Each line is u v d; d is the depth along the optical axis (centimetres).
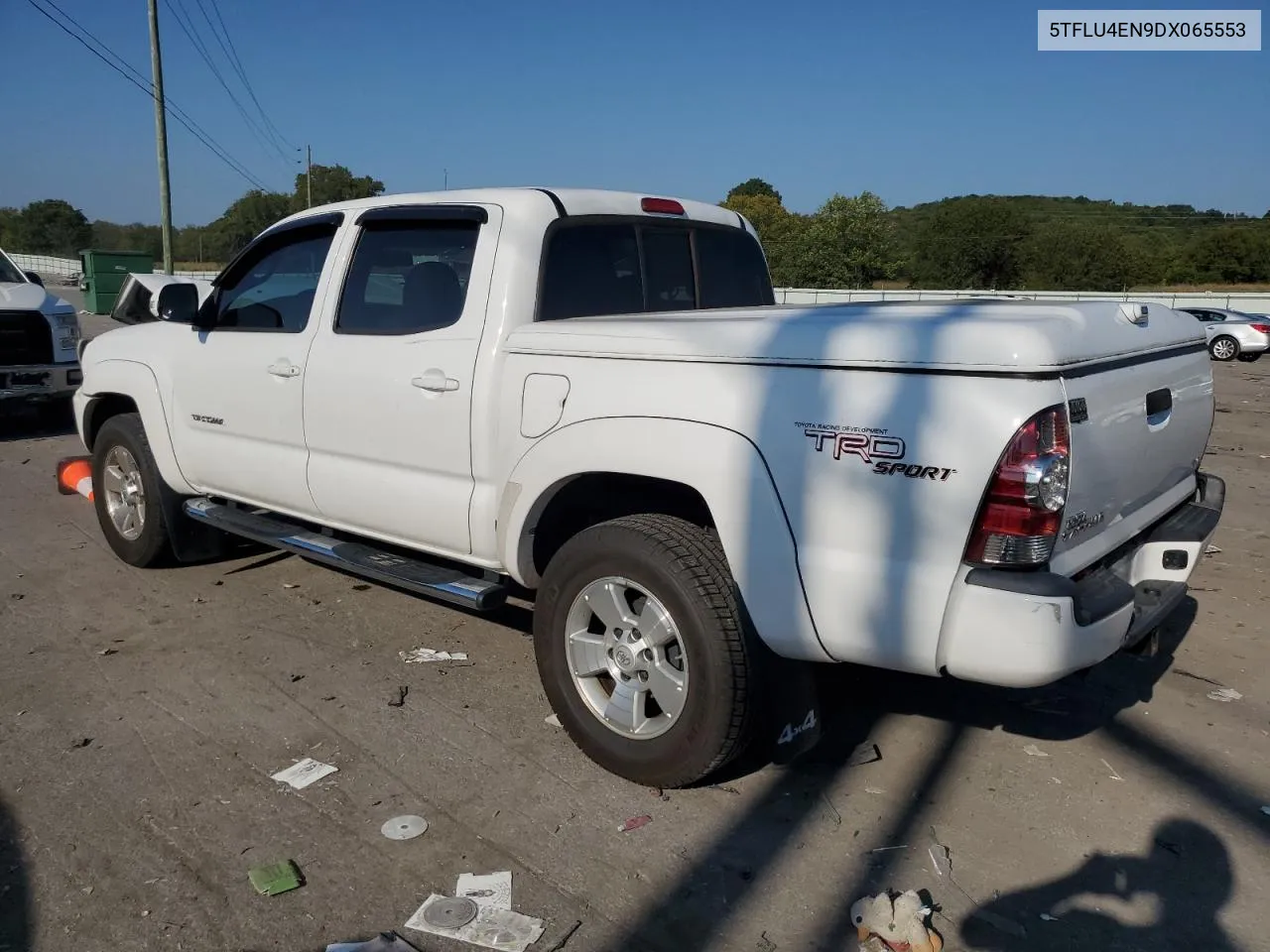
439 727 411
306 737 401
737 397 326
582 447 361
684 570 338
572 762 384
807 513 312
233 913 294
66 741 395
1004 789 371
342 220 470
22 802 351
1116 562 357
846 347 304
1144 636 353
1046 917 298
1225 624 545
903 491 294
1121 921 297
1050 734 415
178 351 546
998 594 283
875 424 298
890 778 377
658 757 353
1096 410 303
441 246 426
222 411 517
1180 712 436
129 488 602
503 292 396
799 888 310
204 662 472
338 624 525
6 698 433
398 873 314
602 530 361
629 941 285
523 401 381
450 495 413
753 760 390
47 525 717
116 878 310
